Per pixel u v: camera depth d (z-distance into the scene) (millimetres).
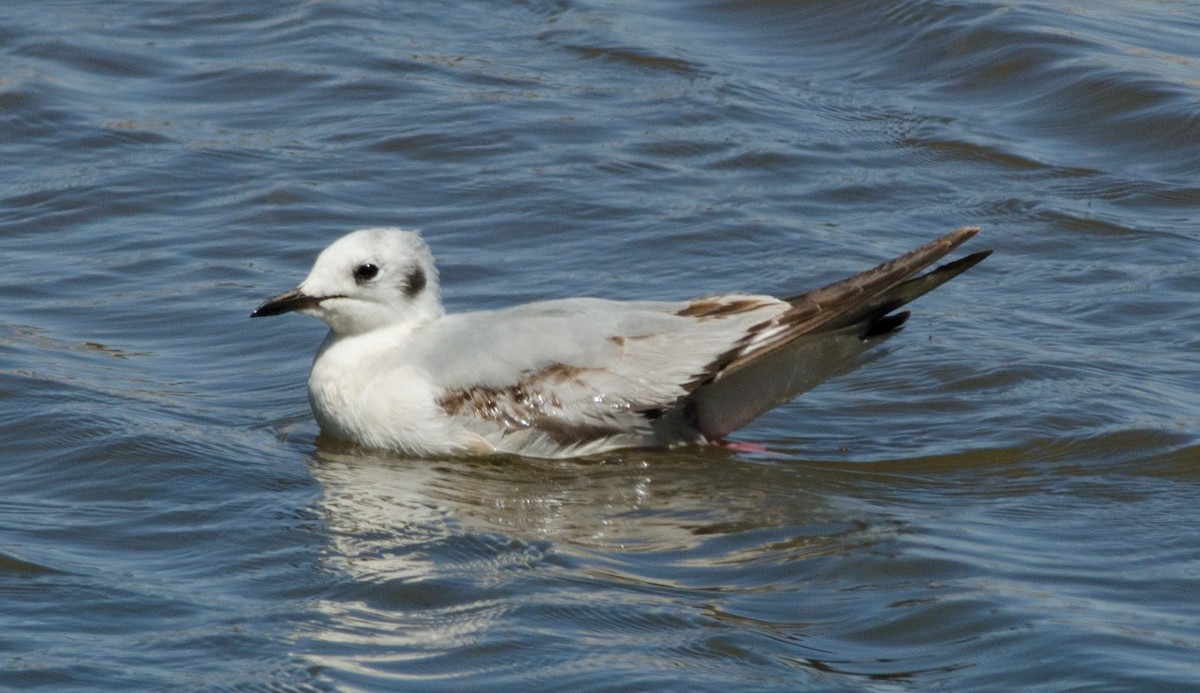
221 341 16078
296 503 12844
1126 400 14508
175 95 21906
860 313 13719
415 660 10328
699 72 22422
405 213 18875
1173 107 20594
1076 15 23469
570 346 13836
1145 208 18969
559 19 24250
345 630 10719
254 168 19859
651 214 18719
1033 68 21906
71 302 16719
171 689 9945
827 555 11859
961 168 19984
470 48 23297
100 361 15461
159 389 14977
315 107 21547
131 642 10539
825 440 14273
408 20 24203
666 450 14094
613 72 22453
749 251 17891
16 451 13609
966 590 11156
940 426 14391
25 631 10648
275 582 11430
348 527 12375
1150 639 10453
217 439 14031
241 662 10281
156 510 12648
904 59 22672
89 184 19375
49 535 12148
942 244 13633
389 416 13945
